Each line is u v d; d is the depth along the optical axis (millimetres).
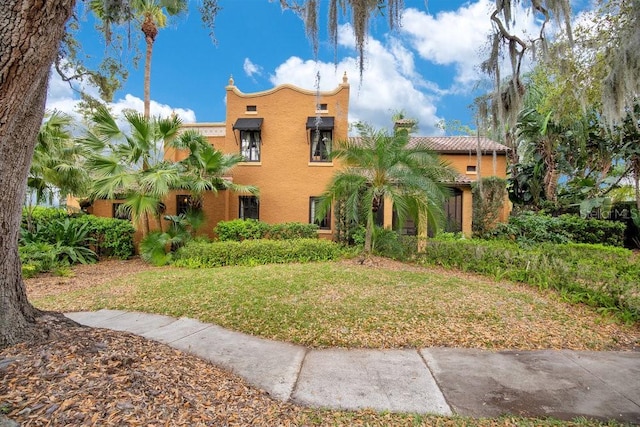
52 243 11250
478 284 7832
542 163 15922
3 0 2500
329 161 14766
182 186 11836
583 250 10602
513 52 7207
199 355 4188
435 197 9797
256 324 5324
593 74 10844
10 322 3307
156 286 7684
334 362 4098
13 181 3316
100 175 10820
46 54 2748
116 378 2842
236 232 12961
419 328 5133
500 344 4645
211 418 2678
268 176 15008
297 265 10188
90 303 6594
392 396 3318
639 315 5297
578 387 3477
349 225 13430
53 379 2695
